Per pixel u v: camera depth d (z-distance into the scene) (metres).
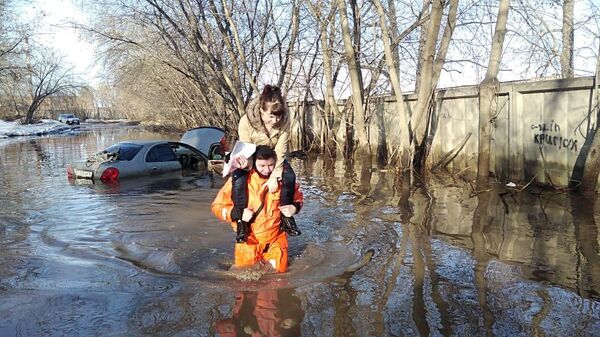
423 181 9.80
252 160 4.51
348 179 10.48
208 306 3.72
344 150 15.24
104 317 3.56
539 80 8.68
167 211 7.36
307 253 5.11
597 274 4.25
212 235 6.00
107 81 25.69
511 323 3.34
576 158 8.02
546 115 8.56
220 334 3.27
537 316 3.45
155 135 33.53
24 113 60.09
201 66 19.61
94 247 5.48
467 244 5.21
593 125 7.70
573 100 8.04
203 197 8.53
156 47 20.64
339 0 12.82
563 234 5.53
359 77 13.95
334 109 15.47
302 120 18.31
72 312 3.65
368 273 4.37
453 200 7.68
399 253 4.95
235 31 16.17
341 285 4.10
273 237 4.59
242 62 16.44
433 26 10.40
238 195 4.46
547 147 8.56
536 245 5.13
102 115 92.56
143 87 35.88
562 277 4.19
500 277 4.20
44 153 19.47
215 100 24.00
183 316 3.56
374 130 14.91
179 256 5.13
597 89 7.46
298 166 13.27
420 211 6.91
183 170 12.11
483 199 7.69
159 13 18.23
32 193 9.03
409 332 3.24
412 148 11.02
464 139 10.87
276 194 4.53
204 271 4.62
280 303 3.76
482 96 9.03
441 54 10.94
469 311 3.54
